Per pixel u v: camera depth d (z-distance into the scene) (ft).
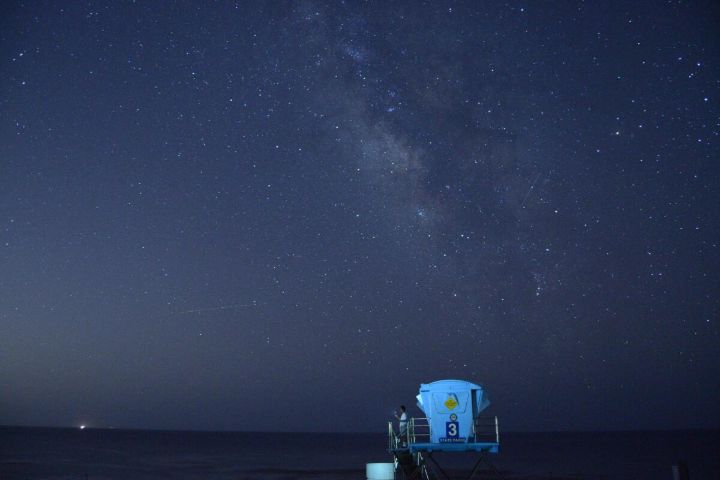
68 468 201.05
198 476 182.09
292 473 196.85
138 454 304.91
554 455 336.90
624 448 426.10
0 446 358.64
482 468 230.07
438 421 91.30
